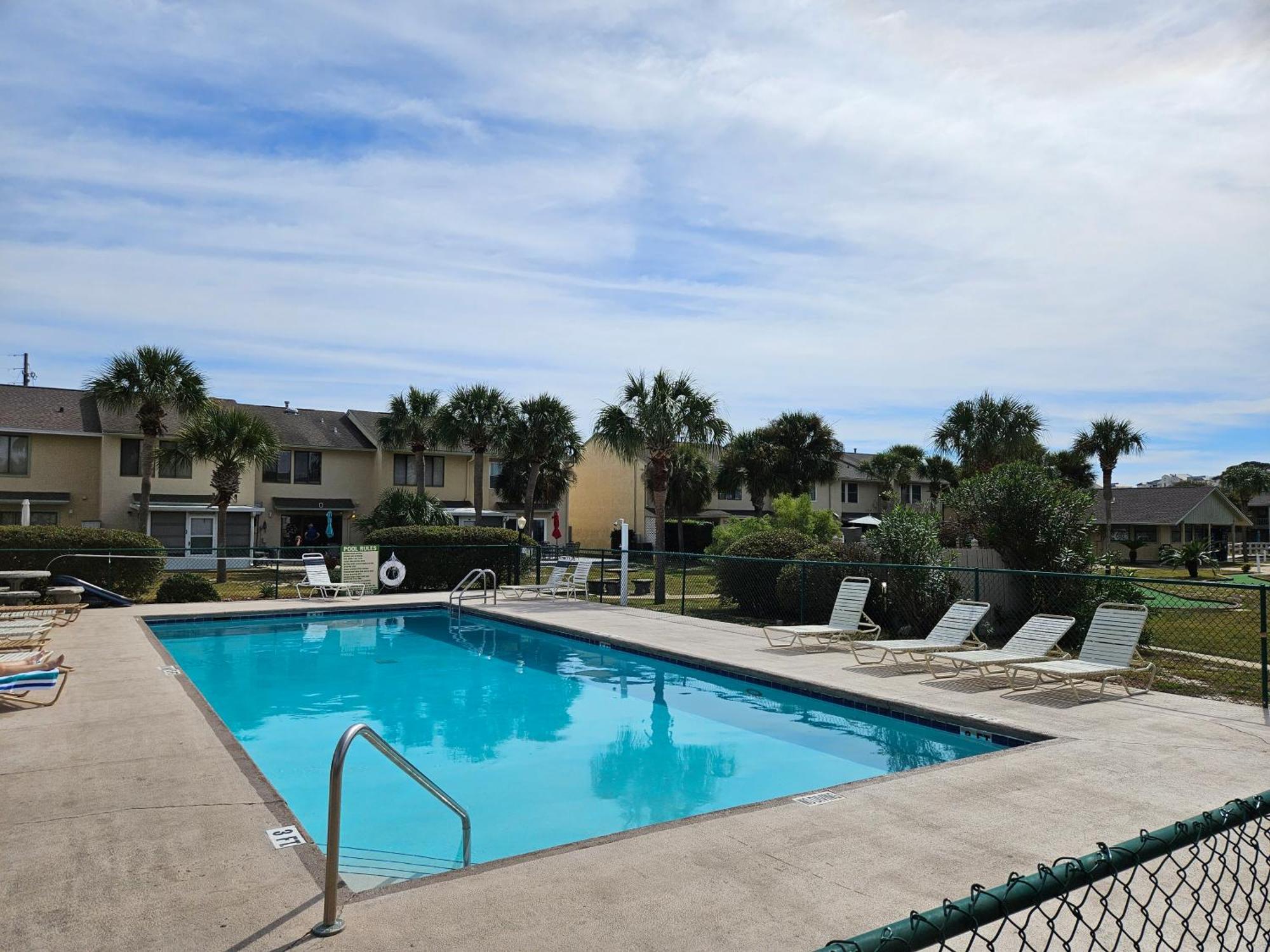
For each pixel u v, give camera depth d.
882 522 15.41
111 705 8.39
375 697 11.05
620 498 48.09
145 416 28.81
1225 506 54.78
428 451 39.50
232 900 4.07
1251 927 3.76
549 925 3.81
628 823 6.44
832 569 15.44
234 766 6.36
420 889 4.21
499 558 23.89
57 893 4.15
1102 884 4.31
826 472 45.78
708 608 19.06
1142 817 5.36
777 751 8.43
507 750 8.53
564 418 36.81
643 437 22.97
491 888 4.22
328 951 3.56
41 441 32.62
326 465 39.12
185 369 28.92
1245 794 5.82
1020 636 10.49
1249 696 9.36
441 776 7.64
